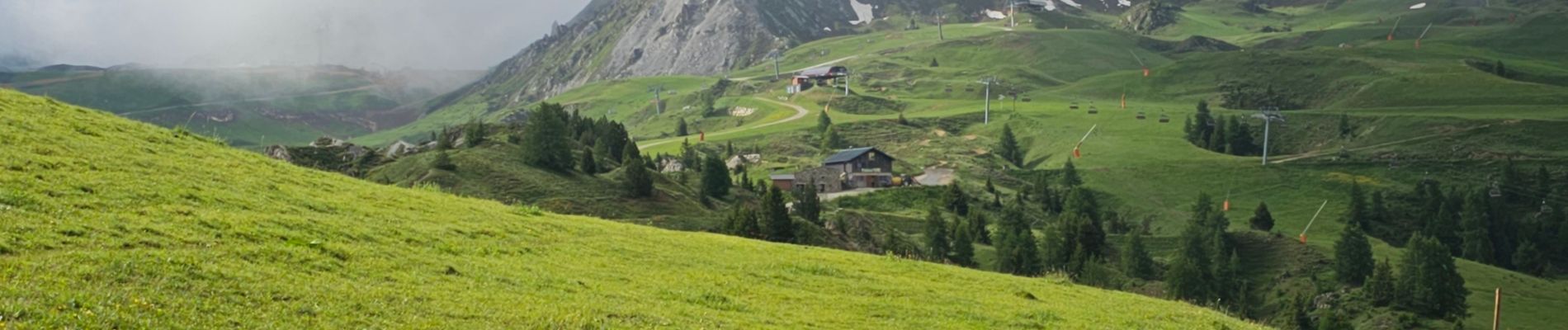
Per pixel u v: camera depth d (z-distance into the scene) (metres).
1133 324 48.66
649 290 40.62
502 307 33.00
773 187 137.75
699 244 56.97
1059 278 63.72
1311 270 199.62
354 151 194.88
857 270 54.81
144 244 32.66
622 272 44.28
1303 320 174.00
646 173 173.50
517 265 41.28
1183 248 198.75
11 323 22.88
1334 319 158.50
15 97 53.72
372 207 49.66
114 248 31.44
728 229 132.75
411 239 42.72
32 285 25.62
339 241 39.22
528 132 180.62
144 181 42.56
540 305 33.97
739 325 36.19
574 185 170.75
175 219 36.88
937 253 184.00
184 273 29.36
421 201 54.81
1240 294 185.50
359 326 28.14
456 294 33.88
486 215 54.22
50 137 46.44
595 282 40.53
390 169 174.12
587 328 31.88
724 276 46.94
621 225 61.78
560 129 181.38
